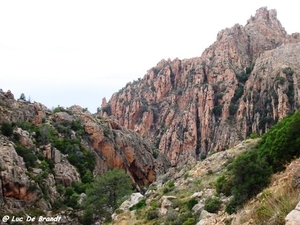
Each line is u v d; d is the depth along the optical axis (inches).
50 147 3528.5
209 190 1612.9
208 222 982.4
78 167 3779.5
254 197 936.3
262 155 1334.9
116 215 2041.1
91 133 4562.0
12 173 2625.5
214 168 2174.0
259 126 6545.3
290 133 1238.3
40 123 4175.7
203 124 7372.1
